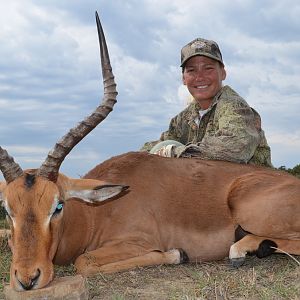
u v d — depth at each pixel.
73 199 1.18
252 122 1.50
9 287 0.95
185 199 1.29
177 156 1.46
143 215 1.26
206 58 1.58
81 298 0.95
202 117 1.59
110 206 1.27
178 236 1.28
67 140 1.07
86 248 1.26
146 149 1.75
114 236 1.25
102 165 1.33
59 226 1.06
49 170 1.06
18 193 0.99
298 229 1.24
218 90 1.60
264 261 1.29
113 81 1.16
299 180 1.30
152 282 1.11
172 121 1.73
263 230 1.24
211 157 1.43
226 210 1.29
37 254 0.95
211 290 1.03
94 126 1.12
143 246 1.24
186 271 1.20
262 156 1.56
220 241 1.29
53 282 0.96
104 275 1.16
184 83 1.67
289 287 1.03
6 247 1.42
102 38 1.16
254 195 1.26
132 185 1.28
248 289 1.03
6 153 1.05
